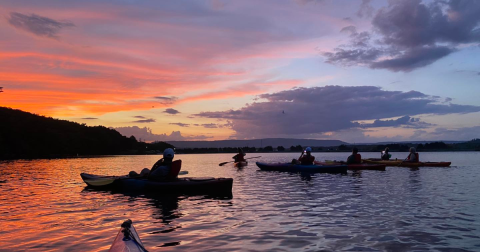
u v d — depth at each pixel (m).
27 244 4.80
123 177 11.77
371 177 15.52
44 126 75.25
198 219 6.48
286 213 7.01
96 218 6.66
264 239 4.97
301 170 19.17
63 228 5.79
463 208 7.48
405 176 15.95
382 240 4.89
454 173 17.69
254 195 9.85
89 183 11.61
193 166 28.03
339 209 7.42
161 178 10.87
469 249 4.44
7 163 33.22
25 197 9.68
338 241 4.84
